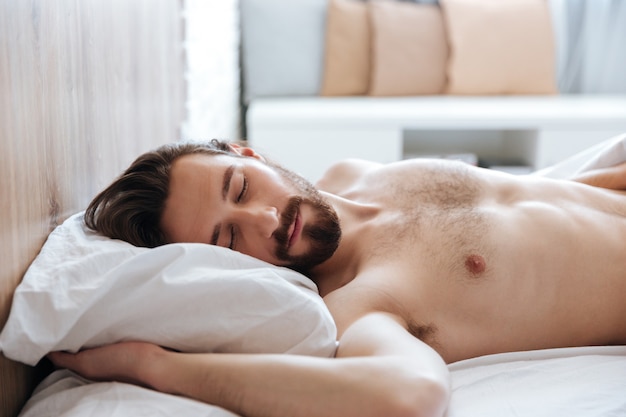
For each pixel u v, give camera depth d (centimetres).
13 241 94
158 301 93
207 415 84
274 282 95
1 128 91
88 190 124
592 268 121
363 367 86
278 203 114
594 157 148
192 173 113
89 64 125
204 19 239
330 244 117
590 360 109
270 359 88
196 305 94
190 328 94
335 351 98
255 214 109
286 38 336
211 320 94
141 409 85
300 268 118
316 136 298
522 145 322
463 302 115
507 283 117
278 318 94
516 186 133
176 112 196
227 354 91
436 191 132
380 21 326
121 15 144
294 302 95
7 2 92
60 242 102
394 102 321
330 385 84
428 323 112
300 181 122
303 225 115
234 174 114
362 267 121
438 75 331
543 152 300
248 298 94
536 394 99
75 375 98
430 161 141
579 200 130
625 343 123
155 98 171
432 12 332
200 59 229
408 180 136
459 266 117
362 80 334
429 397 83
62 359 97
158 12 174
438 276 116
